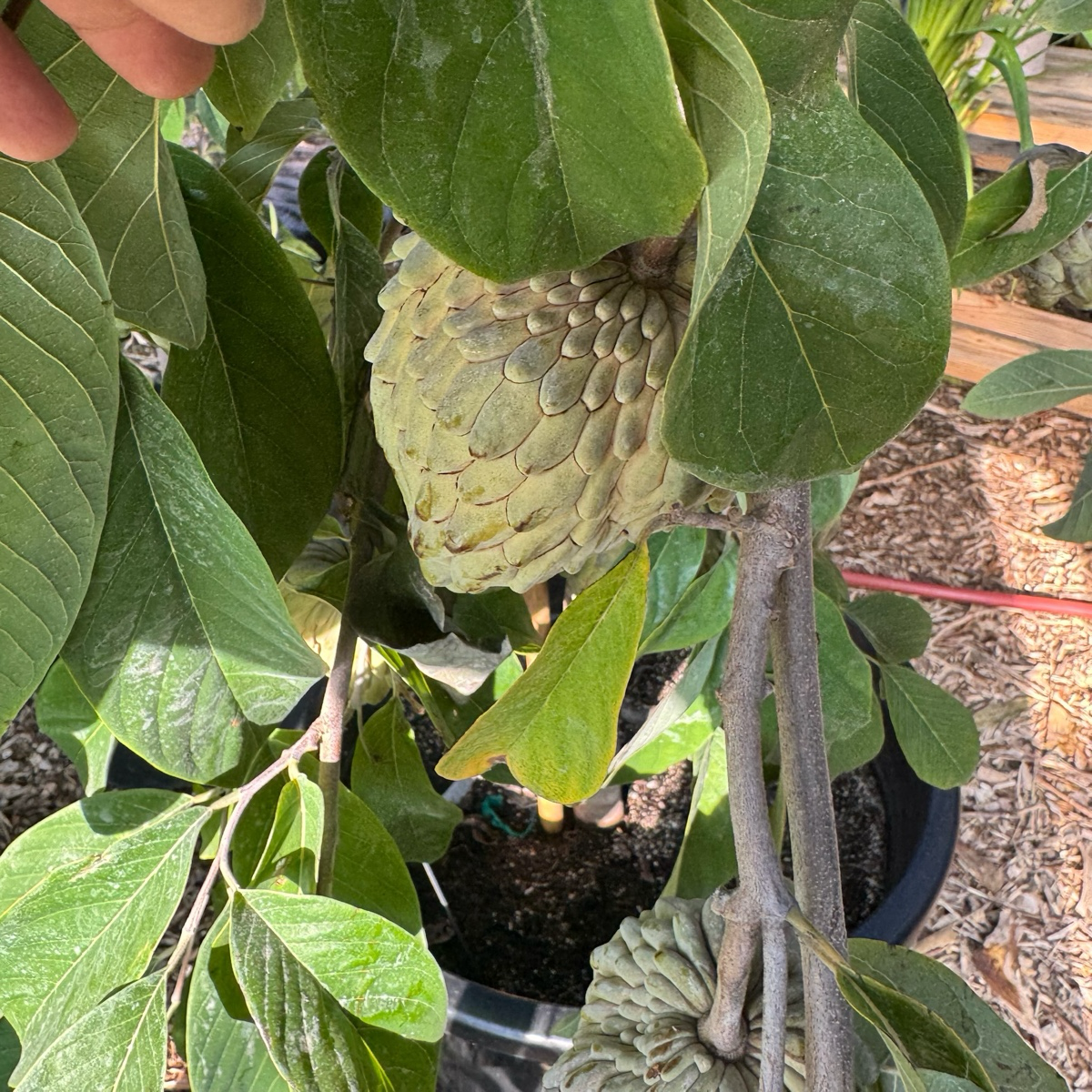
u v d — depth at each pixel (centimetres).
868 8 37
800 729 35
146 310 38
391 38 21
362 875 50
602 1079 47
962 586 131
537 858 86
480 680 55
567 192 23
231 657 41
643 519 36
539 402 33
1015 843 113
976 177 133
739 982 41
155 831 44
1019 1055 44
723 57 21
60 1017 41
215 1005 43
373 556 48
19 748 113
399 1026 43
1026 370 92
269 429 44
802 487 33
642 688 94
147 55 28
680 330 34
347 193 57
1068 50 121
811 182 27
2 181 30
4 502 34
